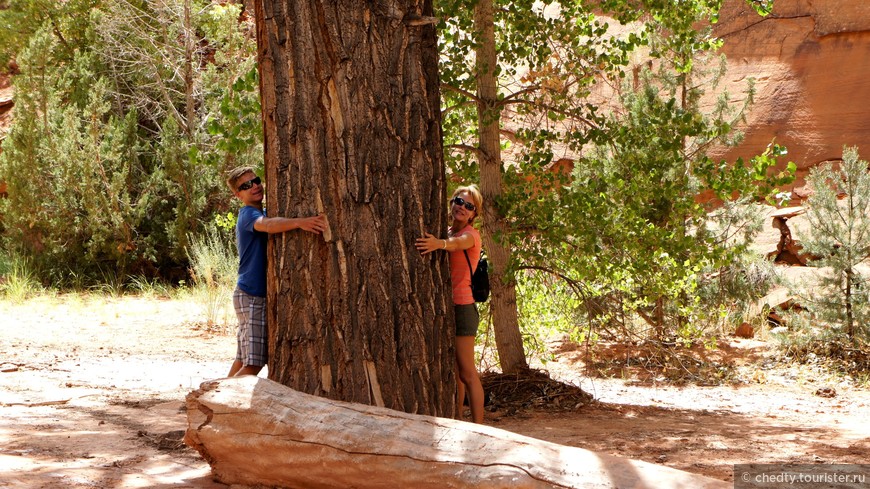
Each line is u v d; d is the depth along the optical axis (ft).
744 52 53.93
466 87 27.48
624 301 31.14
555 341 40.27
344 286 14.46
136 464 15.10
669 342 37.68
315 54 14.70
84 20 67.31
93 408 21.02
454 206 19.02
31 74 57.16
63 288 55.77
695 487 10.30
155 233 58.18
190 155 23.39
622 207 26.35
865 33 50.42
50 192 57.11
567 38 27.89
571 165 49.14
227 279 48.60
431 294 15.15
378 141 14.82
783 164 51.06
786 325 39.63
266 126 15.21
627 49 26.99
